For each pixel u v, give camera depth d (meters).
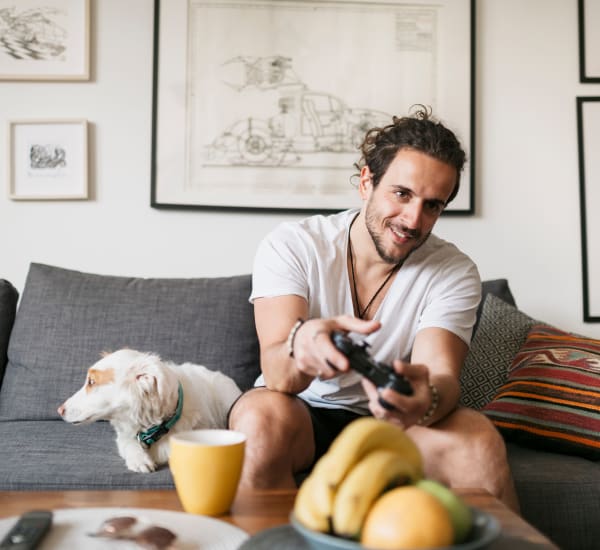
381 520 0.63
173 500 0.92
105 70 2.34
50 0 2.33
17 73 2.32
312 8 2.37
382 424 0.72
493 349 1.84
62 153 2.32
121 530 0.75
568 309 2.40
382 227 1.32
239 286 1.96
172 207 2.32
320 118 2.36
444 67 2.39
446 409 1.13
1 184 2.32
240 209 2.34
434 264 1.46
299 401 1.26
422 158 1.27
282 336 1.29
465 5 2.40
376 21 2.38
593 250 2.41
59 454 1.47
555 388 1.59
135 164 2.34
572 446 1.50
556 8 2.43
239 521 0.84
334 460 0.68
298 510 0.69
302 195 2.36
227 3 2.35
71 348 1.83
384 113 2.38
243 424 1.17
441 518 0.62
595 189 2.42
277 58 2.36
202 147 2.34
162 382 1.43
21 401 1.80
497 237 2.40
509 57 2.43
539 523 1.30
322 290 1.42
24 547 0.70
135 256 2.33
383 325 1.43
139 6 2.35
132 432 1.46
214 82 2.35
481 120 2.42
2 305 1.97
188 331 1.87
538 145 2.42
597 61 2.43
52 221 2.32
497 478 1.11
